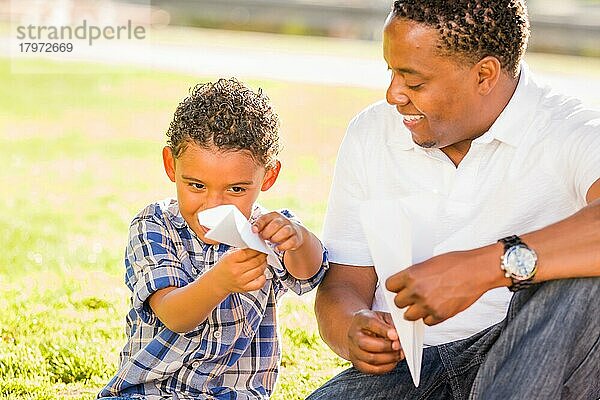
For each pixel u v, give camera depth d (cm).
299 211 744
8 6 1814
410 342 260
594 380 263
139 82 1483
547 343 251
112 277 561
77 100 1330
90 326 467
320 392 311
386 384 305
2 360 419
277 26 2206
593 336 255
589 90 1370
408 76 289
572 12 2092
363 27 2144
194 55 1780
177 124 308
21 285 536
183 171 304
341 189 327
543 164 299
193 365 313
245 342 320
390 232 269
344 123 1201
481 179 304
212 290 285
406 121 298
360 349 279
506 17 290
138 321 319
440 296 251
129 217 739
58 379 412
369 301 324
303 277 317
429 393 304
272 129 313
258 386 325
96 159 973
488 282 254
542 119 301
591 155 289
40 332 457
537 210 303
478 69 289
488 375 259
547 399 252
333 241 328
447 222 306
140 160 976
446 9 284
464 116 294
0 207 757
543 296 254
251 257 279
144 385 312
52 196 805
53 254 616
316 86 1473
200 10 2242
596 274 252
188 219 313
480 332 303
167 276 306
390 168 317
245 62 1709
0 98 1322
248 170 304
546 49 1864
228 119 300
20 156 975
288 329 464
